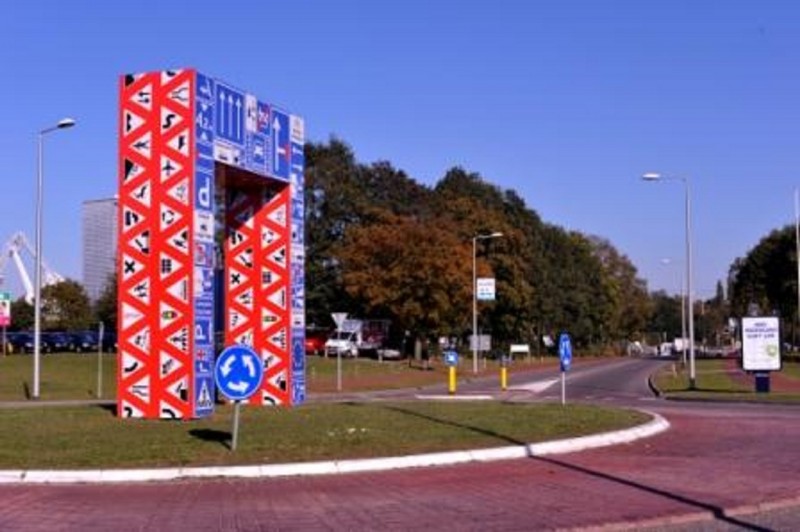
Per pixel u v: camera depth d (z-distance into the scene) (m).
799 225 69.31
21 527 10.28
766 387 38.78
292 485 12.90
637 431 18.39
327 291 93.50
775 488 12.43
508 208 111.06
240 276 26.80
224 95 23.33
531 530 9.93
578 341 136.38
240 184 26.77
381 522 10.42
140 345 21.62
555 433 17.53
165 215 21.80
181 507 11.37
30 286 122.62
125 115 22.20
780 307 101.81
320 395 40.50
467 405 24.84
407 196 102.12
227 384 14.79
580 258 137.62
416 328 74.12
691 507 11.09
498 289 94.31
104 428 18.12
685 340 91.75
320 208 96.06
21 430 17.73
